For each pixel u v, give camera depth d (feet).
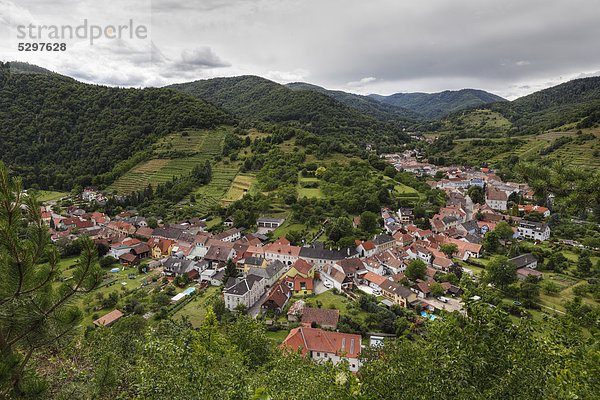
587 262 282.77
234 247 353.31
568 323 55.83
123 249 355.97
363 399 54.60
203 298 262.67
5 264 35.09
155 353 72.08
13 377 38.09
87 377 74.79
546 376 49.75
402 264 321.32
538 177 65.87
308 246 354.13
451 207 472.44
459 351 53.42
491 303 59.57
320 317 211.00
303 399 68.33
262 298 267.80
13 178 39.45
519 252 331.77
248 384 67.05
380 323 207.31
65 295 40.09
